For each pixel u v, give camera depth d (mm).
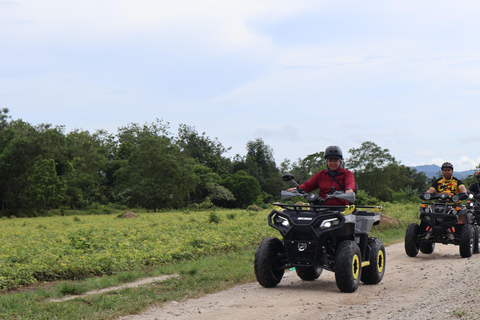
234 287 8188
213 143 120625
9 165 69500
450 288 7215
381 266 8406
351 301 6684
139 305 6633
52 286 8914
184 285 8172
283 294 7316
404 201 62062
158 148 72938
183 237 16094
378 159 88125
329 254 7773
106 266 10586
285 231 7453
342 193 7500
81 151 84625
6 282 8836
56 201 69375
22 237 20016
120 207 83125
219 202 89188
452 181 12445
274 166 126125
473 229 12008
